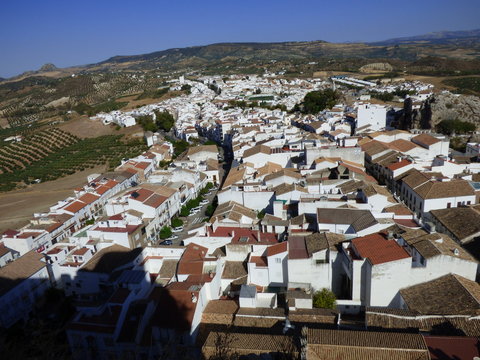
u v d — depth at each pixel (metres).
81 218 98.94
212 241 67.19
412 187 79.06
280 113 188.88
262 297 53.03
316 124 146.62
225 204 86.19
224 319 48.91
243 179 97.81
